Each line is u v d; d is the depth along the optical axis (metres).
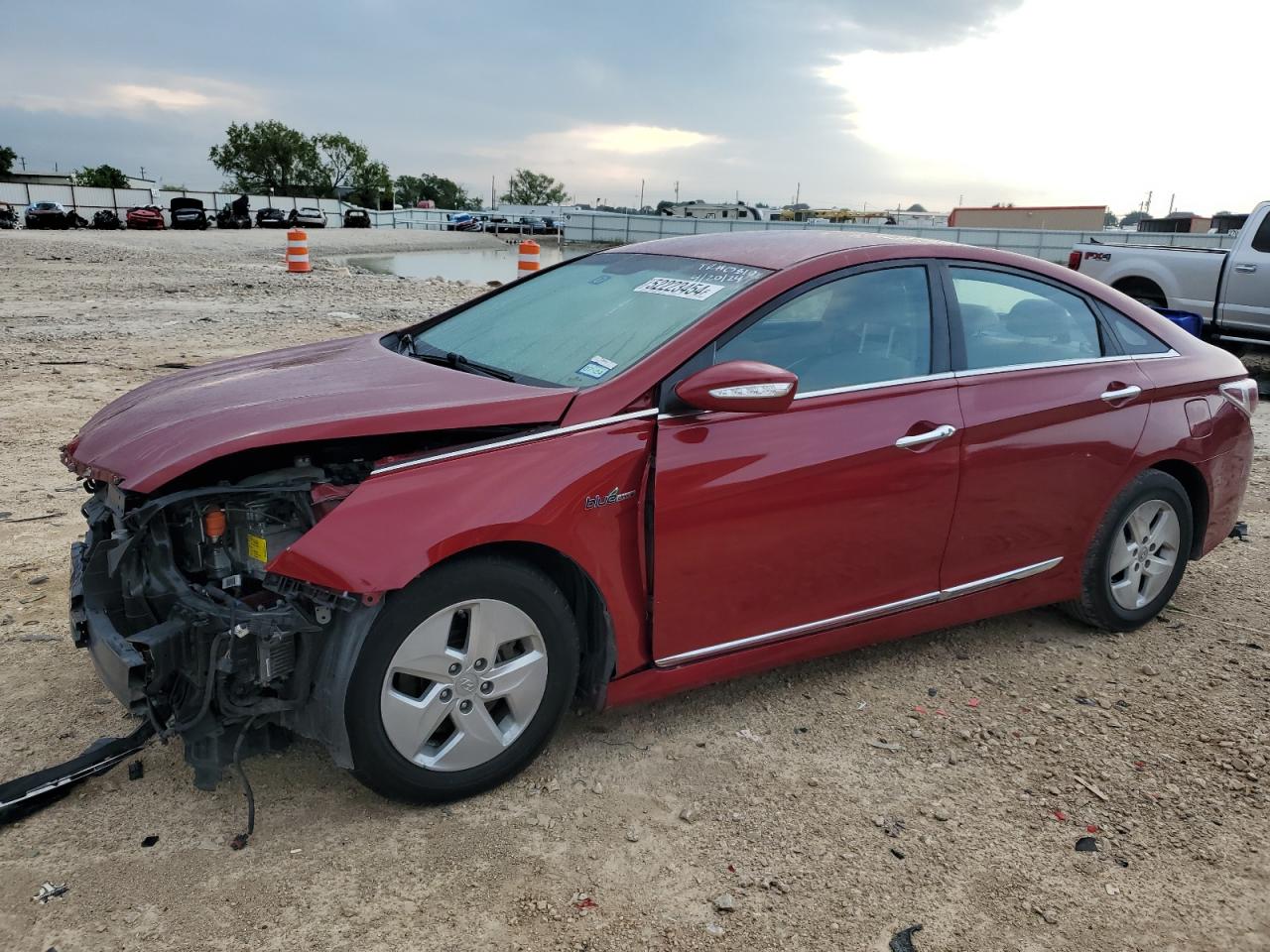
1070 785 3.20
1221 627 4.50
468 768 2.90
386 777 2.76
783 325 3.31
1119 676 3.97
